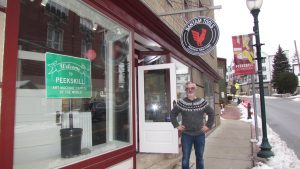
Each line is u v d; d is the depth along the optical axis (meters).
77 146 4.15
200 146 5.27
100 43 4.88
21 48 3.35
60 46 4.01
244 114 25.69
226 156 8.16
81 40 4.44
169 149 7.13
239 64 10.68
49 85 3.76
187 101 5.32
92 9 4.59
